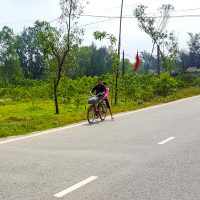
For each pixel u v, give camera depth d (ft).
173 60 153.17
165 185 20.98
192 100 82.64
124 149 30.53
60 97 106.32
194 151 29.89
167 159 27.09
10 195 19.17
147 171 23.80
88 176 22.57
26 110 75.46
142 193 19.62
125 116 54.70
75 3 65.77
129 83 90.58
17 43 336.49
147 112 59.72
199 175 22.99
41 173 23.20
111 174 23.06
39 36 64.85
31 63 350.84
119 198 18.85
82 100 88.07
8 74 291.38
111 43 76.38
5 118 58.85
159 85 97.91
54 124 45.21
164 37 153.99
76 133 38.99
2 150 30.17
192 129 41.29
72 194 19.36
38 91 111.65
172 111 60.34
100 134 38.24
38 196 19.03
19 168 24.39
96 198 18.81
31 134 38.24
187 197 19.08
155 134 38.06
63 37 65.51
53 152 29.30
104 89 51.49
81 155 28.19
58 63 65.51
